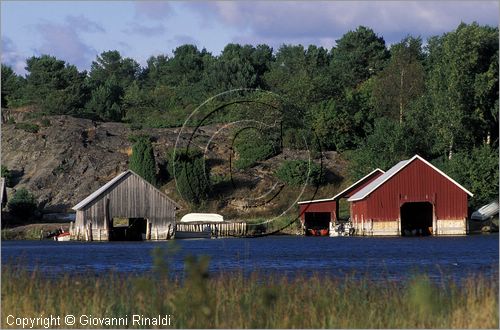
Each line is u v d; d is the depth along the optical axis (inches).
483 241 5206.7
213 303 1635.1
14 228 6186.0
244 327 1609.3
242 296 1772.9
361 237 5954.7
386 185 6008.9
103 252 4446.4
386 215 6013.8
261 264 3538.4
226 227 6279.5
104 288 1893.5
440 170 6181.1
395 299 1744.6
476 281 2070.6
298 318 1643.7
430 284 1919.3
